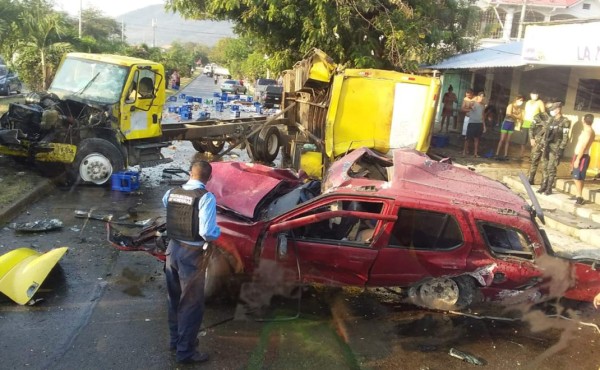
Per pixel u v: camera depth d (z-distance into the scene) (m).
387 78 9.03
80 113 9.07
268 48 17.03
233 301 5.14
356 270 4.89
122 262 5.97
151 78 9.77
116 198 8.63
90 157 9.00
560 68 11.00
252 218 5.23
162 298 5.14
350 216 4.71
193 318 3.94
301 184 6.36
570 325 5.05
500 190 5.35
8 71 23.38
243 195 5.62
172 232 3.94
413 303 5.09
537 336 4.83
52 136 8.82
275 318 4.87
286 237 4.90
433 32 14.61
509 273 4.74
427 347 4.52
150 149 9.89
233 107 24.39
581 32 8.52
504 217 4.75
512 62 10.88
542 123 9.59
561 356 4.49
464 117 13.16
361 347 4.45
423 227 4.81
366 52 14.45
